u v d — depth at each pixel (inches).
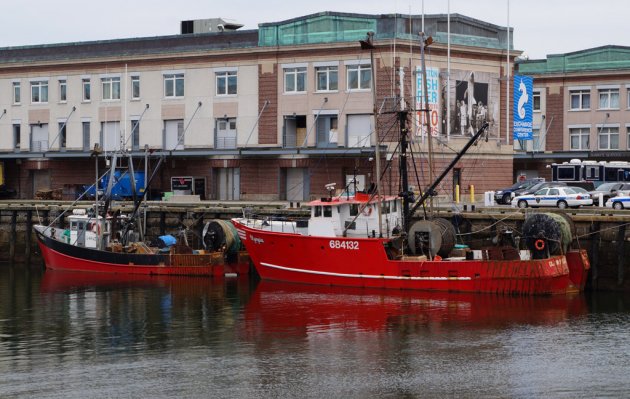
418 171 3129.9
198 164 3489.2
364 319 1948.8
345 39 3245.6
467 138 3326.8
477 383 1533.0
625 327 1861.5
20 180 3809.1
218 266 2481.5
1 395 1486.2
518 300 2096.5
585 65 4333.2
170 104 3545.8
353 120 3260.3
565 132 4360.2
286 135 3368.6
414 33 3206.2
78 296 2257.6
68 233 2699.3
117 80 3636.8
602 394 1480.1
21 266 2844.5
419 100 3154.5
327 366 1628.9
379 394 1487.5
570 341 1765.5
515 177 4229.8
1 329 1919.3
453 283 2150.6
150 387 1524.4
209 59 3474.4
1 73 3836.1
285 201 3275.1
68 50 3725.4
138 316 2022.6
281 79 3363.7
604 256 2201.0
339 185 3253.0
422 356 1679.4
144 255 2541.8
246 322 1943.9
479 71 3388.3
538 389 1503.4
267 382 1545.3
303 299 2144.4
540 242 2128.4
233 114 3442.4
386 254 2201.0
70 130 3718.0
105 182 3324.3
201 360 1669.5
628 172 3425.2
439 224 2201.0
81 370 1614.2
